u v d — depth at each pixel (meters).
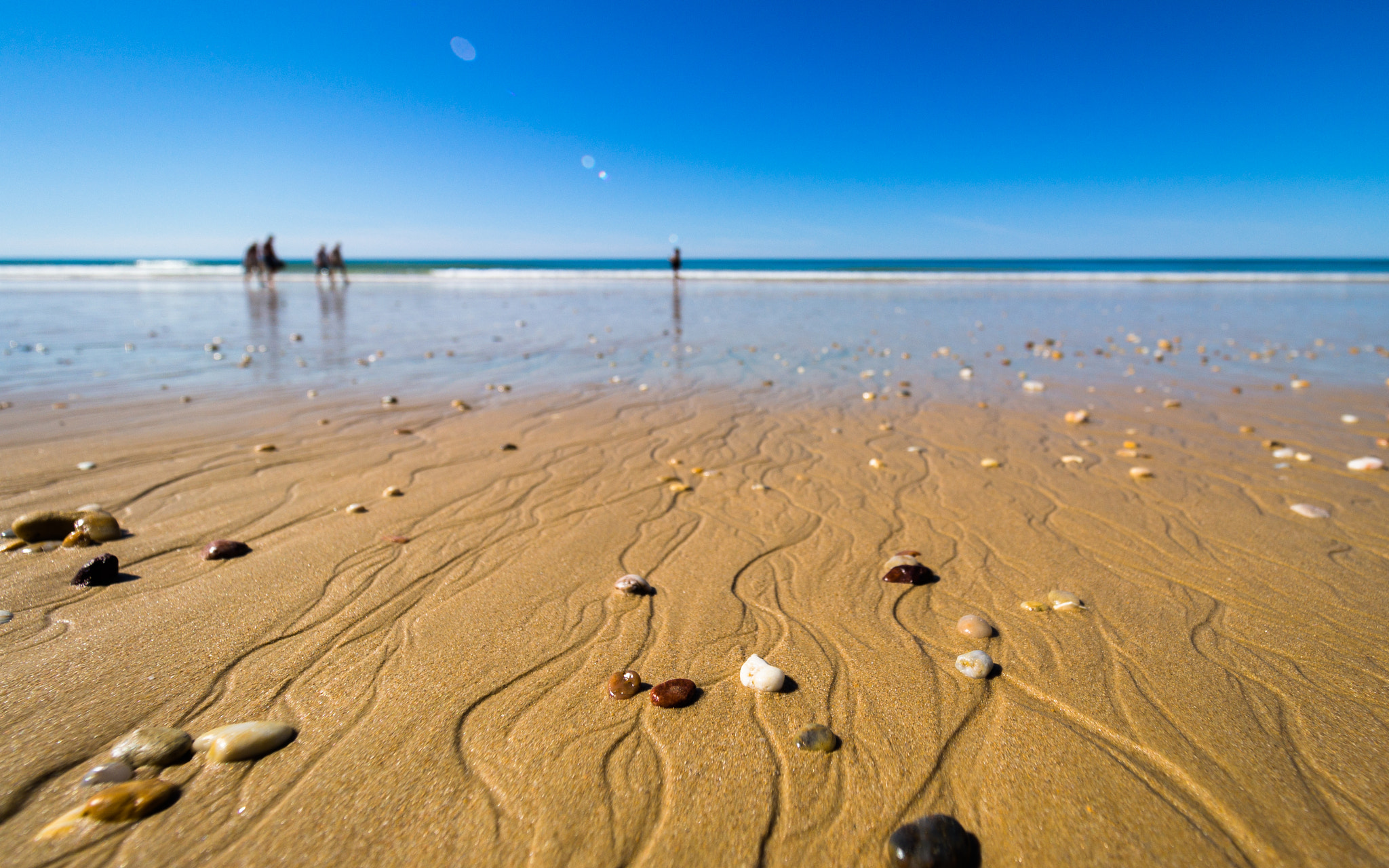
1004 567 2.58
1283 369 7.52
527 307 16.14
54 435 4.22
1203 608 2.25
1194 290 23.09
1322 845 1.32
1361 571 2.52
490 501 3.23
